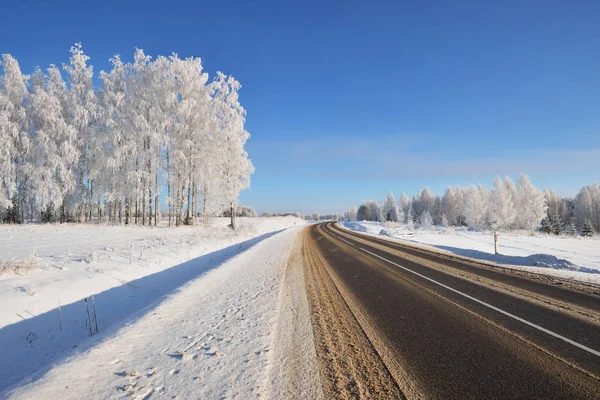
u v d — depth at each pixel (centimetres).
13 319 504
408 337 389
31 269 740
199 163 2606
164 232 2003
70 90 2420
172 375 294
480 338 384
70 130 2250
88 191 2594
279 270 925
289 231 3509
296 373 296
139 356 338
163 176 2506
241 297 605
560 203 8388
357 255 1313
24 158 2320
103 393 262
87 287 694
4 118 2105
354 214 14750
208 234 1955
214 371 302
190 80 2591
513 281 757
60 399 253
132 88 2516
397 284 727
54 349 444
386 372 297
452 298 592
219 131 2606
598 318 463
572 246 2002
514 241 2348
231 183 2653
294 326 435
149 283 826
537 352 341
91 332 502
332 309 521
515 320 455
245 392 262
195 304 554
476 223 5594
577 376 285
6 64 2291
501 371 297
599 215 6475
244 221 4109
